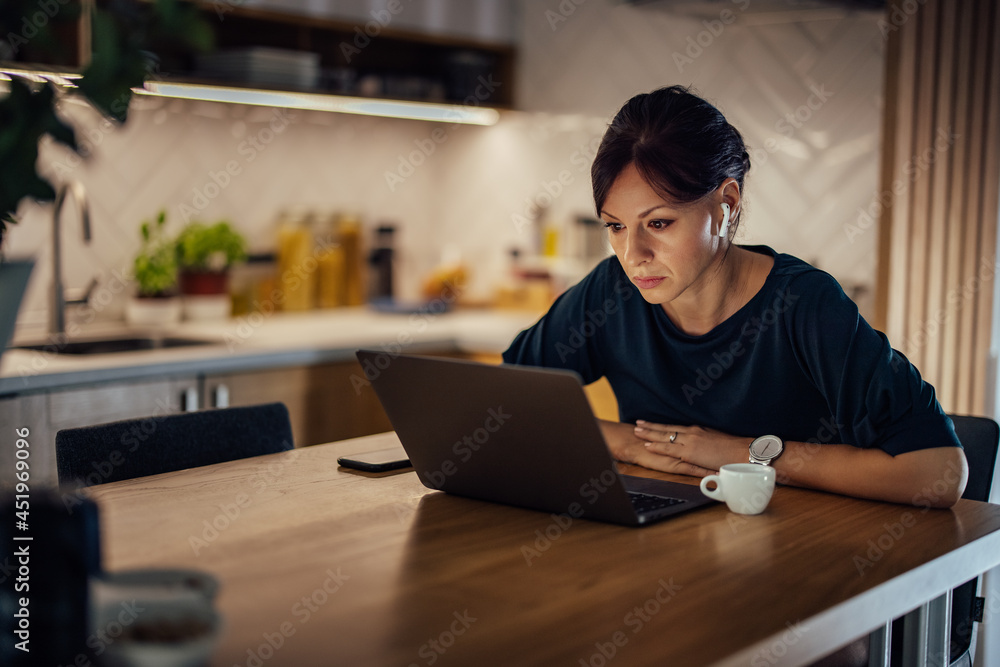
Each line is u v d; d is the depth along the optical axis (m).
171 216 3.12
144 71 0.92
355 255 3.58
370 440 1.68
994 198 2.33
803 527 1.15
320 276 3.50
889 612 0.96
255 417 1.67
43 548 0.73
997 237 2.34
